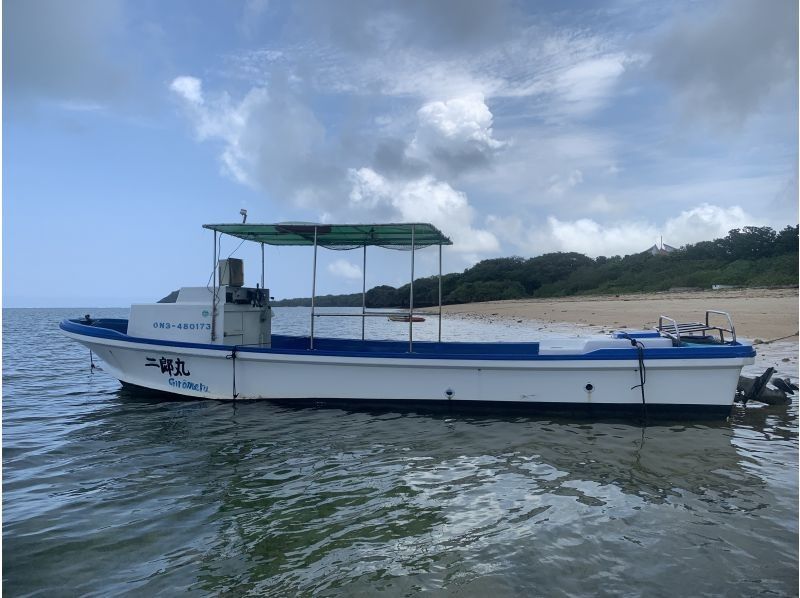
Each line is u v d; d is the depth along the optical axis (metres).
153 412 8.76
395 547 4.21
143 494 5.38
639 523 4.59
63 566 4.00
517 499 5.16
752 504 4.96
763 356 14.22
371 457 6.50
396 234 9.78
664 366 7.93
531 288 79.12
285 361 8.91
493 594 3.54
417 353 8.52
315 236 9.09
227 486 5.57
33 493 5.44
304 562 4.02
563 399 8.27
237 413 8.65
